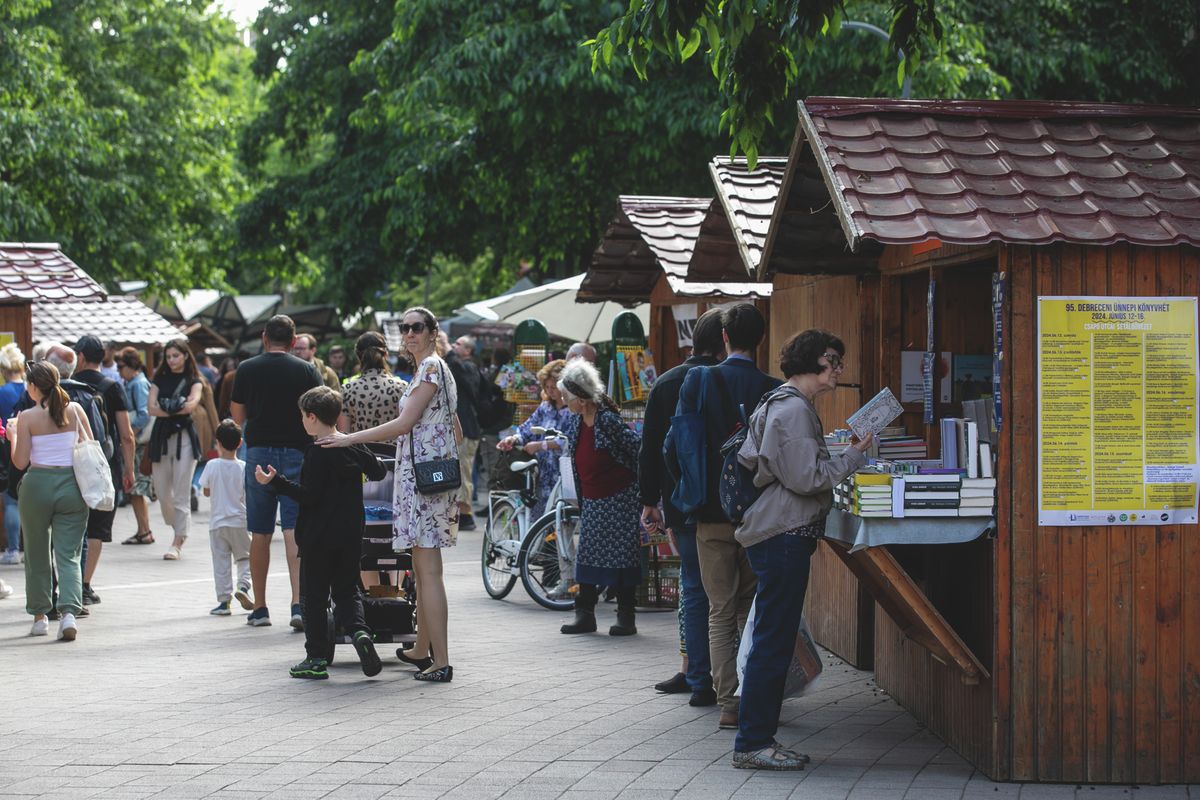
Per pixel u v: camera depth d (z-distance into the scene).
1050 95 22.84
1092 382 6.20
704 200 13.30
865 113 6.79
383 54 24.50
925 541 6.25
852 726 7.34
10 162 28.55
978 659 6.51
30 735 7.10
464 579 13.31
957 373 7.82
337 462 8.56
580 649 9.66
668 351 15.09
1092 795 6.07
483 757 6.63
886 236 5.92
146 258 32.62
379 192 28.09
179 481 14.75
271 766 6.48
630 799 5.93
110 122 31.92
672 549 11.55
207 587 12.69
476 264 41.28
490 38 21.83
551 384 12.31
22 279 13.53
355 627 8.61
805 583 6.42
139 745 6.88
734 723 7.21
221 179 35.59
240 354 36.19
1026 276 6.18
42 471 10.09
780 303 10.42
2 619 10.94
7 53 28.66
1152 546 6.25
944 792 6.05
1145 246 6.16
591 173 23.81
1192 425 6.24
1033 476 6.20
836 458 6.27
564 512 11.43
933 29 8.15
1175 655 6.26
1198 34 22.84
